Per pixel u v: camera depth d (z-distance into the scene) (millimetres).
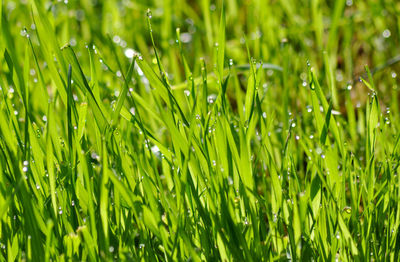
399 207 841
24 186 808
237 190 843
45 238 835
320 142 843
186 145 823
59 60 833
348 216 845
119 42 1214
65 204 835
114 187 829
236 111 1056
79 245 835
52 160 822
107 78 1026
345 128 964
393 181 852
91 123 857
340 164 912
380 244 848
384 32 1202
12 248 825
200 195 836
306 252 828
